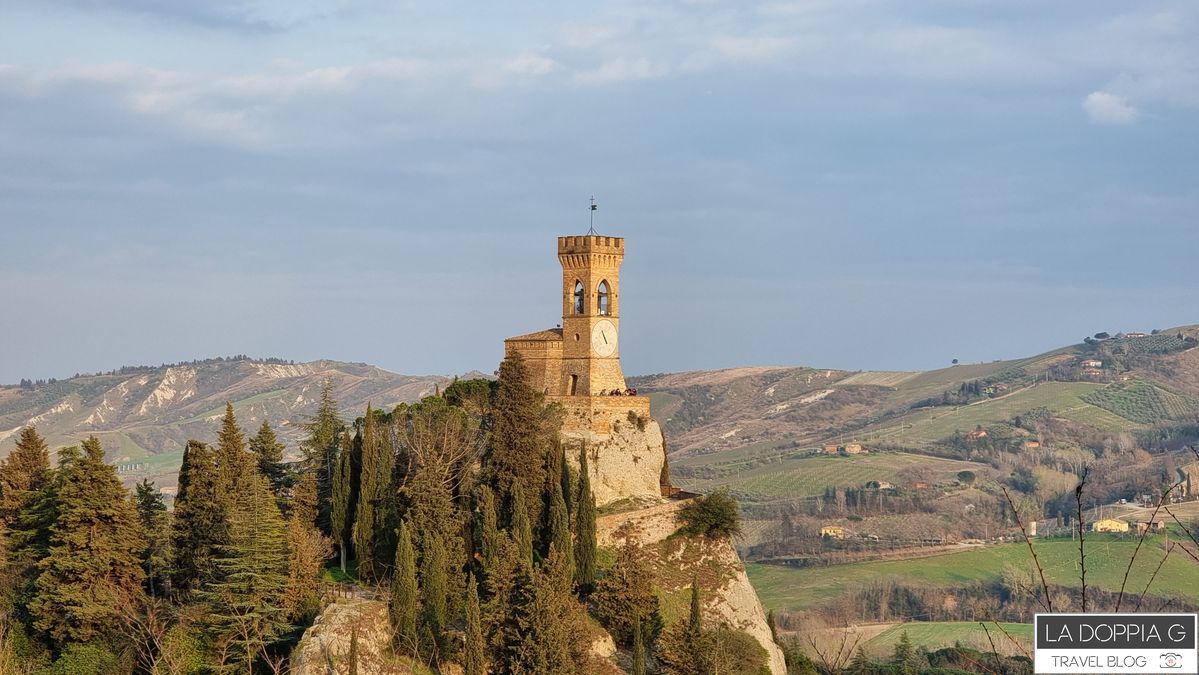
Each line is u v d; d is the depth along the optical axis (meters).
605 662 131.50
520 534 135.50
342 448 147.12
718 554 154.00
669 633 129.50
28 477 147.62
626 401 160.12
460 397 158.25
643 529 151.75
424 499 134.12
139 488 146.62
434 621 125.94
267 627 122.31
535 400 150.88
